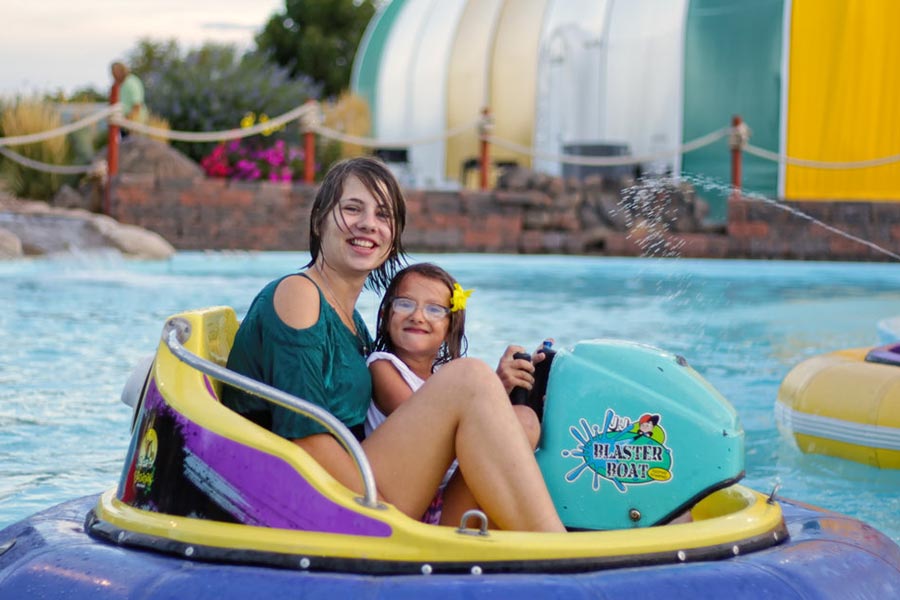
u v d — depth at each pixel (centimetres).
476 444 216
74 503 252
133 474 223
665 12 1873
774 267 1265
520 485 214
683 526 211
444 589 186
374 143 1534
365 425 246
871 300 930
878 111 1712
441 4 2225
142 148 1437
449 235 1479
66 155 1448
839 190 1730
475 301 902
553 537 199
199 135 1436
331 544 197
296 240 1432
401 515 201
